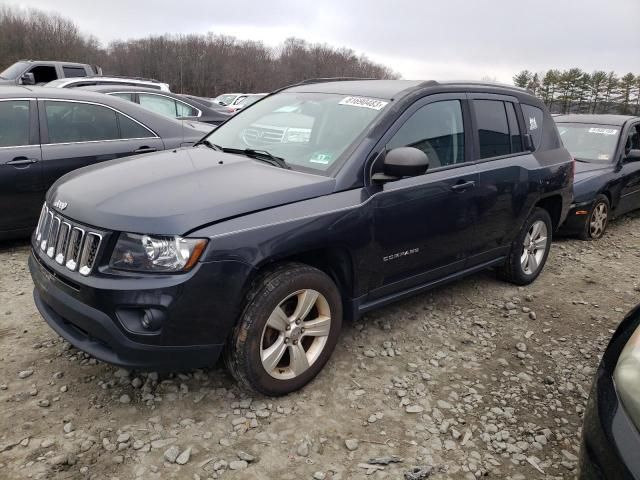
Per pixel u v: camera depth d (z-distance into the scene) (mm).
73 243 2705
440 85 3816
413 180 3438
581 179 6684
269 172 3125
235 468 2449
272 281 2771
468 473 2527
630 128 7680
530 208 4531
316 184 2980
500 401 3121
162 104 9000
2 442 2521
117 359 2566
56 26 71312
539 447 2750
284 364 3059
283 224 2746
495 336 3938
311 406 2938
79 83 10531
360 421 2842
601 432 1680
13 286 4309
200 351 2633
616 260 6074
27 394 2893
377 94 3631
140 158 3541
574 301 4703
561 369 3531
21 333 3539
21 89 5207
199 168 3152
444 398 3107
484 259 4312
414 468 2518
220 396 2969
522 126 4531
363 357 3486
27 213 5098
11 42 64750
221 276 2559
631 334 1934
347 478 2436
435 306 4371
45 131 5148
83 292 2572
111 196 2756
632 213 8750
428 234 3592
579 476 1756
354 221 3055
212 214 2584
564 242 6742
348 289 3275
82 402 2852
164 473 2396
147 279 2475
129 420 2730
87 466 2410
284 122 3771
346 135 3342
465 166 3865
